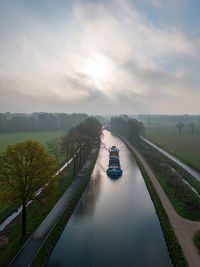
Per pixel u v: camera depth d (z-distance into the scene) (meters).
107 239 27.44
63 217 31.16
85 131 76.94
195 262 21.53
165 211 33.69
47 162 26.17
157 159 73.38
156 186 45.97
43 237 25.78
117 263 22.91
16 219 30.67
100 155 83.44
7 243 24.30
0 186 23.94
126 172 60.41
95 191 45.12
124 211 35.69
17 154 24.77
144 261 23.25
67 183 46.31
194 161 70.25
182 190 42.59
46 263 22.66
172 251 23.58
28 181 24.39
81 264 22.69
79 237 27.77
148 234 28.70
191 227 28.62
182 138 137.12
